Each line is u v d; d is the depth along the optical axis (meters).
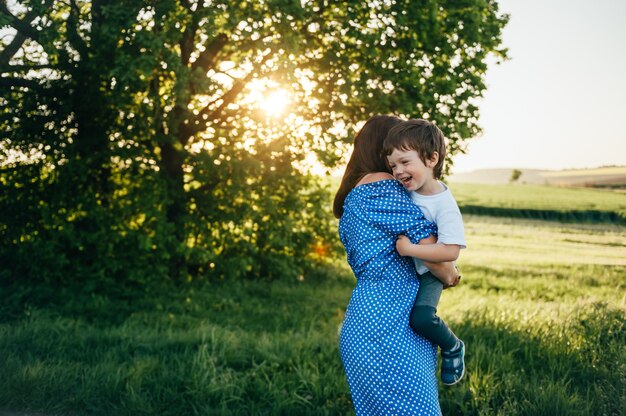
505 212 36.47
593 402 3.73
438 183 2.35
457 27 8.55
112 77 8.09
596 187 52.69
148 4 7.75
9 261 8.65
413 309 2.29
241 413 3.87
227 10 7.73
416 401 2.16
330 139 8.59
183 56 9.21
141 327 6.31
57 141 8.60
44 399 3.90
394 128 2.33
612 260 16.53
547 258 17.03
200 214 9.60
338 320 7.80
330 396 4.10
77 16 8.62
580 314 5.72
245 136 9.45
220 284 9.93
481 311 6.41
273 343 5.22
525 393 3.86
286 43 7.59
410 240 2.21
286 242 10.28
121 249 8.70
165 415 3.84
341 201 2.57
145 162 8.84
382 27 8.38
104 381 4.13
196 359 4.44
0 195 8.73
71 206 8.70
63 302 7.52
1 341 4.95
